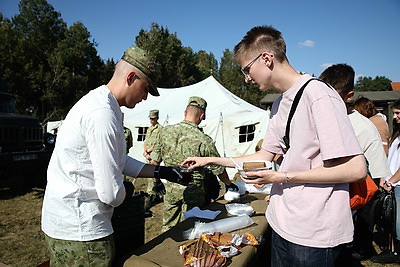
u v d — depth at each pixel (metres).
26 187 7.41
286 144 1.42
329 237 1.31
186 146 2.78
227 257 1.65
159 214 5.55
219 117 9.03
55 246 1.44
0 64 28.75
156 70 1.60
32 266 3.60
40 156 6.80
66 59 33.44
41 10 37.62
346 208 1.34
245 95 40.03
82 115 1.37
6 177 6.77
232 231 2.07
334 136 1.21
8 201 6.23
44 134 7.70
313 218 1.32
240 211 2.40
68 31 37.31
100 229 1.47
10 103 7.47
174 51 38.72
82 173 1.41
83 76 35.09
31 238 4.41
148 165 2.02
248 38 1.45
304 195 1.35
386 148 3.53
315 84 1.31
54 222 1.43
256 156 1.83
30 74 29.52
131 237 1.90
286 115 1.45
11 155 6.21
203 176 2.79
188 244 1.76
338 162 1.27
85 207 1.43
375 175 2.77
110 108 1.42
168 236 2.00
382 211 3.22
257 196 3.06
